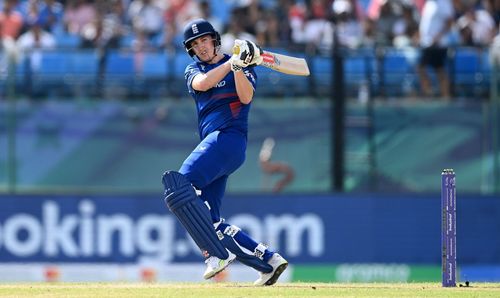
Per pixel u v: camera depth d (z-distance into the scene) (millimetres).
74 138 52094
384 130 52219
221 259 28125
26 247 50656
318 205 50719
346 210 50781
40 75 52125
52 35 59844
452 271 29953
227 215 50656
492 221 51531
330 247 50562
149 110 52281
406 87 52438
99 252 50625
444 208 29641
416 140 52312
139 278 50281
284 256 50500
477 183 52531
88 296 26781
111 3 61125
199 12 60094
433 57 52562
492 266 51375
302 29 58656
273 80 52312
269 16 58562
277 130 52094
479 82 52688
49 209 50812
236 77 27469
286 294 27172
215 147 27766
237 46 27062
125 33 59969
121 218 50656
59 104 52062
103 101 52250
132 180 52188
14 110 51875
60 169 52062
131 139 52281
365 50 52250
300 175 51969
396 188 52094
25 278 50469
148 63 52688
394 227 50812
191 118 52250
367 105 52125
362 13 60750
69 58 52344
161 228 50500
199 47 28297
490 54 52562
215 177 27984
